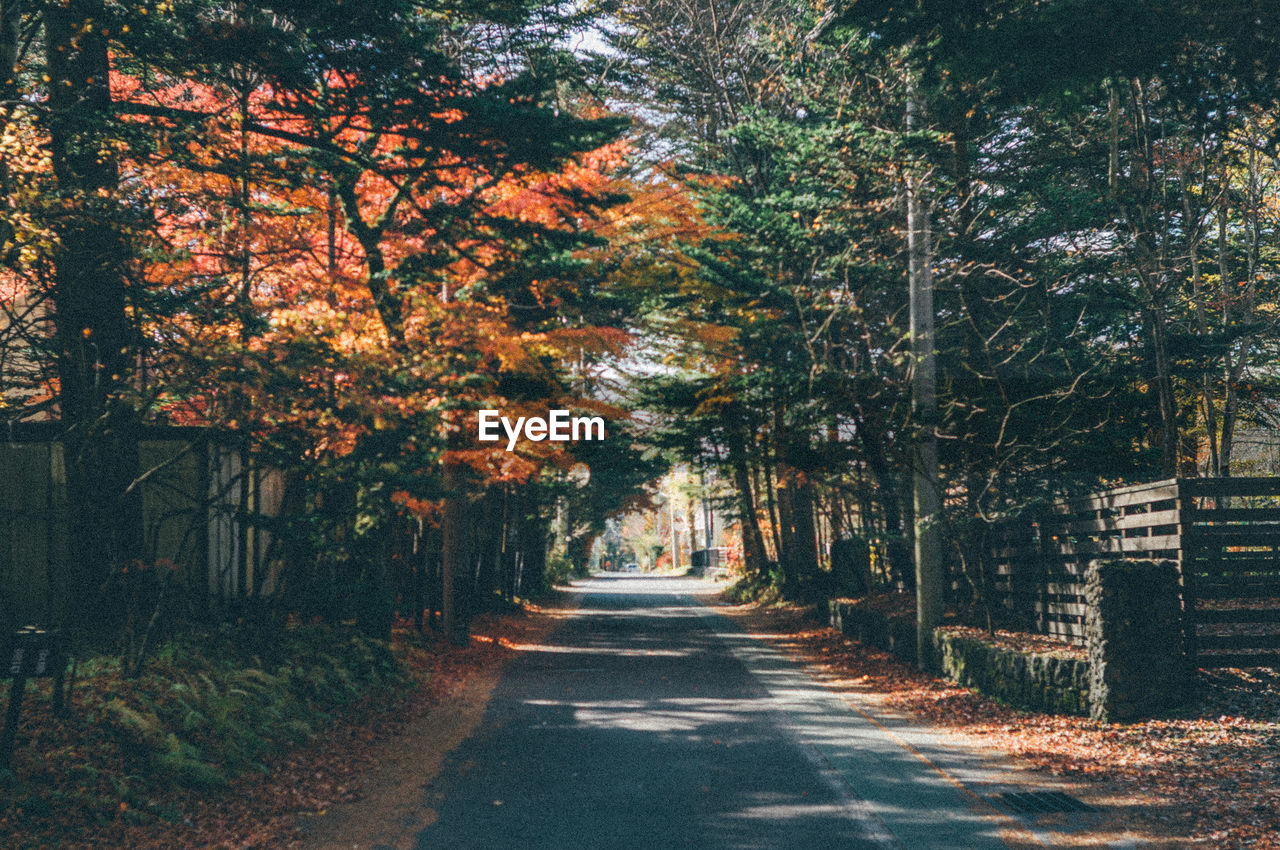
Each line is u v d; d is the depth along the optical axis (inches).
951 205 650.8
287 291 557.0
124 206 422.6
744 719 465.4
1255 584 402.6
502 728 446.3
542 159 465.1
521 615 1125.7
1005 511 562.3
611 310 740.0
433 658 661.9
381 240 564.7
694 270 773.3
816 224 646.5
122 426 448.1
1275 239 887.1
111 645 420.8
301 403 443.5
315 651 505.0
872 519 843.4
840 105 606.9
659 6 876.0
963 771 354.6
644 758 382.3
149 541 487.8
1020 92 329.4
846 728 440.5
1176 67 309.9
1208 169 673.0
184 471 517.3
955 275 601.6
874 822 293.7
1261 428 1047.6
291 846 275.3
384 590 584.7
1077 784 326.3
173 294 441.7
